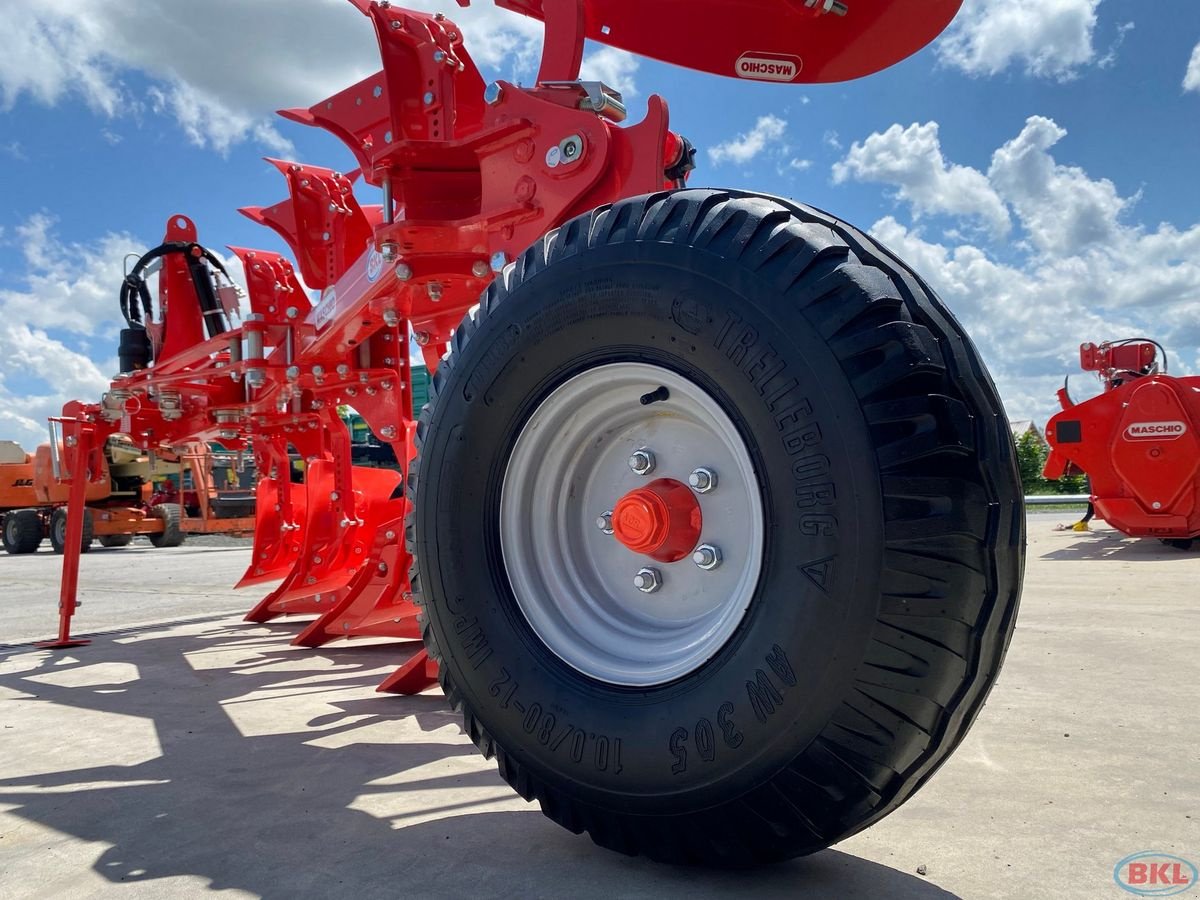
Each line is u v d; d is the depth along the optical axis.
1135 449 8.40
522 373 1.74
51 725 2.98
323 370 4.02
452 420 1.81
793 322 1.37
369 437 23.58
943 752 1.40
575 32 2.39
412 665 3.34
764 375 1.38
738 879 1.53
